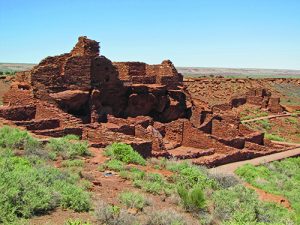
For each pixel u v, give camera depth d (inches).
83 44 1341.0
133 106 1487.5
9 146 765.9
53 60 1283.2
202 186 735.1
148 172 783.7
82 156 830.5
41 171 580.1
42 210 458.3
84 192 528.4
